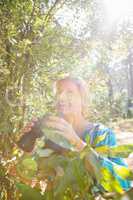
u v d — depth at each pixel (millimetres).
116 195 658
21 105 1803
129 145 722
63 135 827
